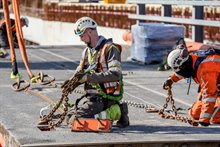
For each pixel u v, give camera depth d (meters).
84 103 12.47
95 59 12.14
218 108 12.92
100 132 12.14
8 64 25.58
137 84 20.05
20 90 17.86
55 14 52.03
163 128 12.73
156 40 25.91
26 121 13.33
